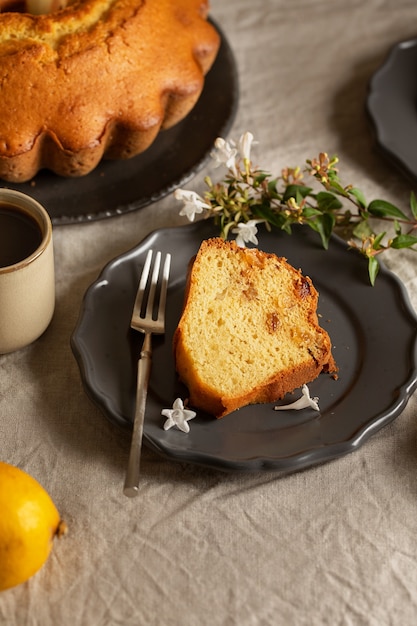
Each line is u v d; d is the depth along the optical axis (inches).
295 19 41.0
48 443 29.8
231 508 28.9
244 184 34.7
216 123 36.4
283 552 28.2
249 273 31.3
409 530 28.7
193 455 28.3
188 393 30.0
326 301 32.1
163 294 31.5
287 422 29.5
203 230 33.0
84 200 34.1
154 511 28.8
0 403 30.4
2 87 32.3
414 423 30.4
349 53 40.0
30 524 26.1
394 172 36.5
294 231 33.2
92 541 28.3
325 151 37.0
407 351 30.9
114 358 30.4
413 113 36.8
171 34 34.3
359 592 27.7
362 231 33.7
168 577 27.8
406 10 41.5
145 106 33.2
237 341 30.2
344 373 30.6
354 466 29.7
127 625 27.1
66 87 32.5
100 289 31.5
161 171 35.1
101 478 29.3
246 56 39.7
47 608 27.3
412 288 33.4
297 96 38.5
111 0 34.2
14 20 33.1
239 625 27.2
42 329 31.1
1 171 33.0
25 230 30.0
